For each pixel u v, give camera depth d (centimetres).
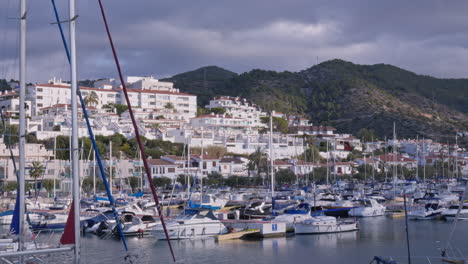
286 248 5134
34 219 6256
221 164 16088
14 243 2886
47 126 16850
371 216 7856
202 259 4609
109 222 5894
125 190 11856
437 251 4922
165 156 14900
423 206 8575
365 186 13862
